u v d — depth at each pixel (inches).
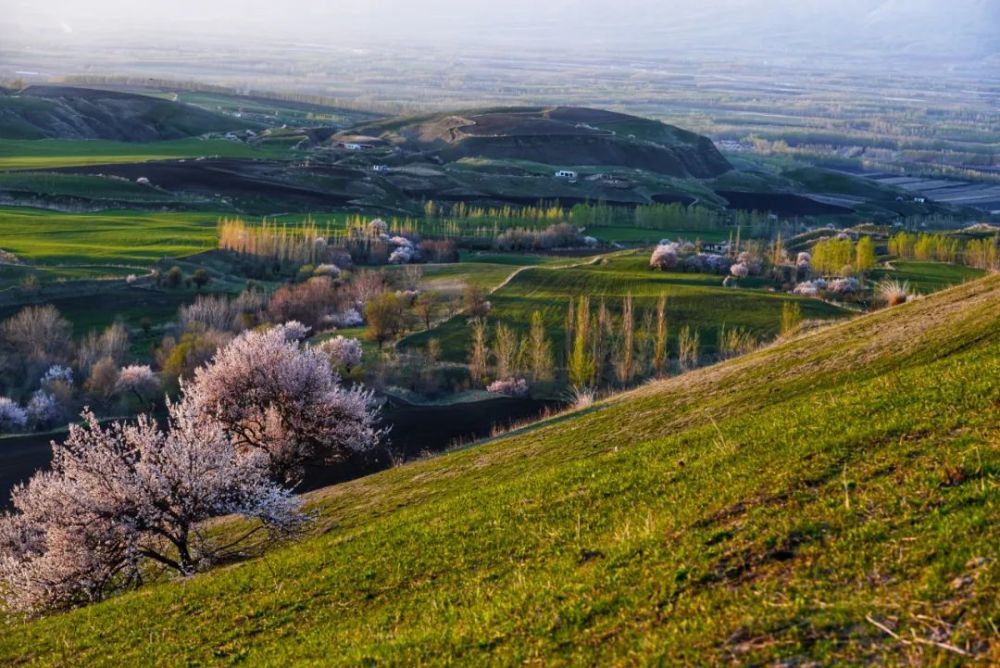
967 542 563.8
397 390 3757.4
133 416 3501.5
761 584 602.2
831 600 554.9
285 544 1499.8
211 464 1461.6
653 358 4153.5
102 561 1363.2
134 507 1376.7
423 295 5265.8
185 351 3759.8
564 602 679.1
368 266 6328.7
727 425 1143.0
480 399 3681.1
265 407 2001.7
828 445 828.0
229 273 5876.0
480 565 888.9
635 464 1083.3
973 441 729.0
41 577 1334.9
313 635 832.9
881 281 5620.1
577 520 914.7
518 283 5492.1
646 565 695.7
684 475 940.6
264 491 1508.4
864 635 509.7
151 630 979.3
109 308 4881.9
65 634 1048.8
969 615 492.1
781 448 895.1
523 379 3838.6
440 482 1636.3
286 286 5206.7
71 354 4131.4
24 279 5032.0
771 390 1576.0
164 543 1678.2
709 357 4237.2
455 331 4579.2
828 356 1686.8
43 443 3147.1
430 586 877.2
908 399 917.2
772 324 4616.1
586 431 1733.5
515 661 618.2
